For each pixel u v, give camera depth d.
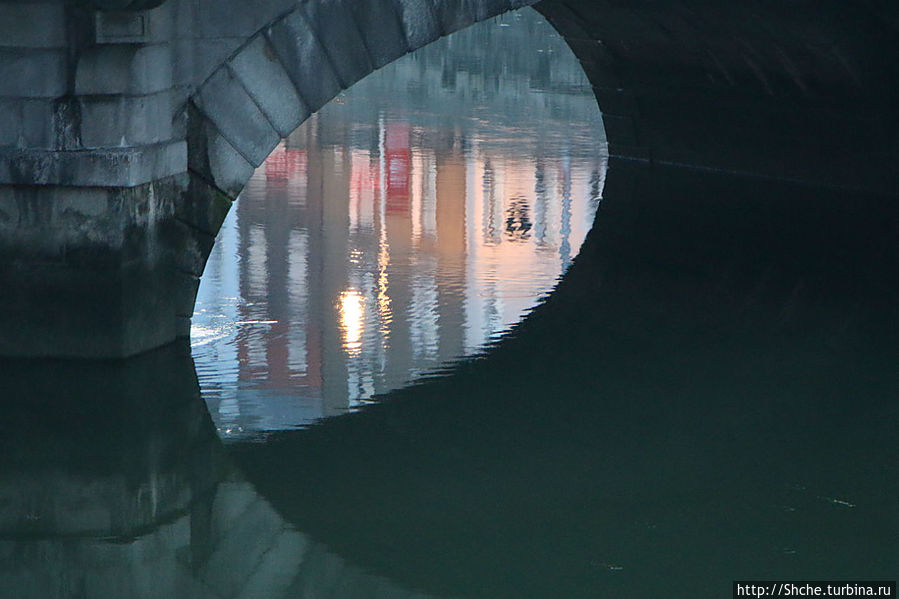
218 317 30.88
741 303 33.91
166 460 23.36
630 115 57.09
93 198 25.75
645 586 18.48
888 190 48.28
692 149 55.47
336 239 39.53
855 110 47.09
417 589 18.50
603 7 50.16
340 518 20.91
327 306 32.25
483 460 23.23
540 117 70.44
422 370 27.97
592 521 20.66
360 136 61.25
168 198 27.34
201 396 25.95
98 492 22.22
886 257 39.28
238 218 42.16
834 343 30.42
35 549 20.28
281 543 20.11
